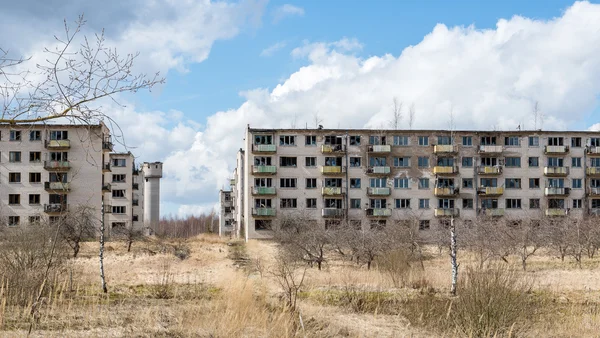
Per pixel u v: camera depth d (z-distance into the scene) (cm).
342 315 1842
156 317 1533
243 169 8931
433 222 7175
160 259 4006
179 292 2231
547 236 4219
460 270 3203
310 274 3022
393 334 1520
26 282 1642
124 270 3272
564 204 7338
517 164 7356
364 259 3625
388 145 7156
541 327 1633
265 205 7131
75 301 1853
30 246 1973
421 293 2330
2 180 6619
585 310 2019
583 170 7400
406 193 7212
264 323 1441
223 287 2175
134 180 9756
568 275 3188
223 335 1320
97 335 1282
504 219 6494
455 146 7250
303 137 7231
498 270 1587
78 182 6644
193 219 15350
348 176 7194
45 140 6631
